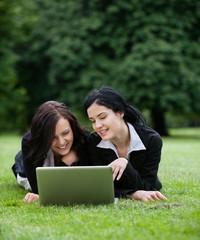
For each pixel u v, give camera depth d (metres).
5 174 5.39
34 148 3.33
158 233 2.16
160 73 16.38
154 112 19.95
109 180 2.95
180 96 16.55
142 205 2.93
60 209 2.86
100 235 2.15
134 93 16.70
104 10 18.86
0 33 20.02
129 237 2.11
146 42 16.78
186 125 43.56
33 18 20.52
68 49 18.34
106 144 3.49
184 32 17.77
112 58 18.80
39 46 20.59
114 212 2.69
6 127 24.95
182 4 17.98
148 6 17.56
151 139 3.43
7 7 19.03
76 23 18.84
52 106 3.35
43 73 22.05
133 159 3.44
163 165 5.86
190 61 17.28
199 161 6.43
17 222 2.53
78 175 2.94
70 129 3.35
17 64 22.45
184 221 2.40
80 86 18.64
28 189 4.06
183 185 3.96
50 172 2.95
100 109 3.12
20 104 22.28
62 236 2.16
